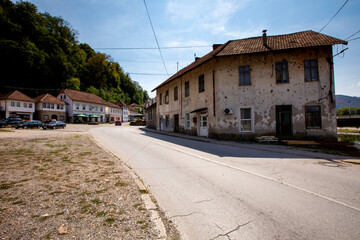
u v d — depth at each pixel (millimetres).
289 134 13359
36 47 50500
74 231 2426
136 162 6891
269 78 13492
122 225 2633
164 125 24234
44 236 2299
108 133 21172
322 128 12570
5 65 45500
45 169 5344
